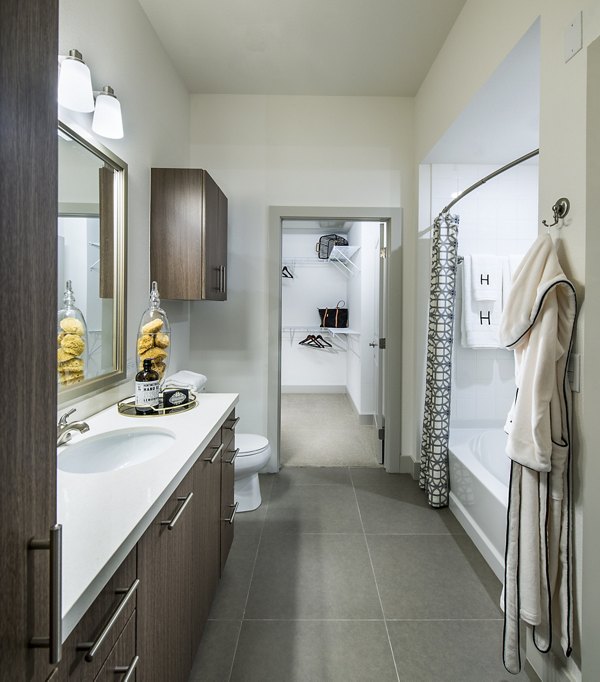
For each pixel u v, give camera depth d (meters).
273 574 1.81
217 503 1.54
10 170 0.41
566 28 1.21
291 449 3.49
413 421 2.96
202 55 2.47
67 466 1.21
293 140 2.91
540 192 1.34
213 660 1.36
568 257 1.21
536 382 1.20
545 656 1.29
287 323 6.09
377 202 2.93
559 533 1.21
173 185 2.19
